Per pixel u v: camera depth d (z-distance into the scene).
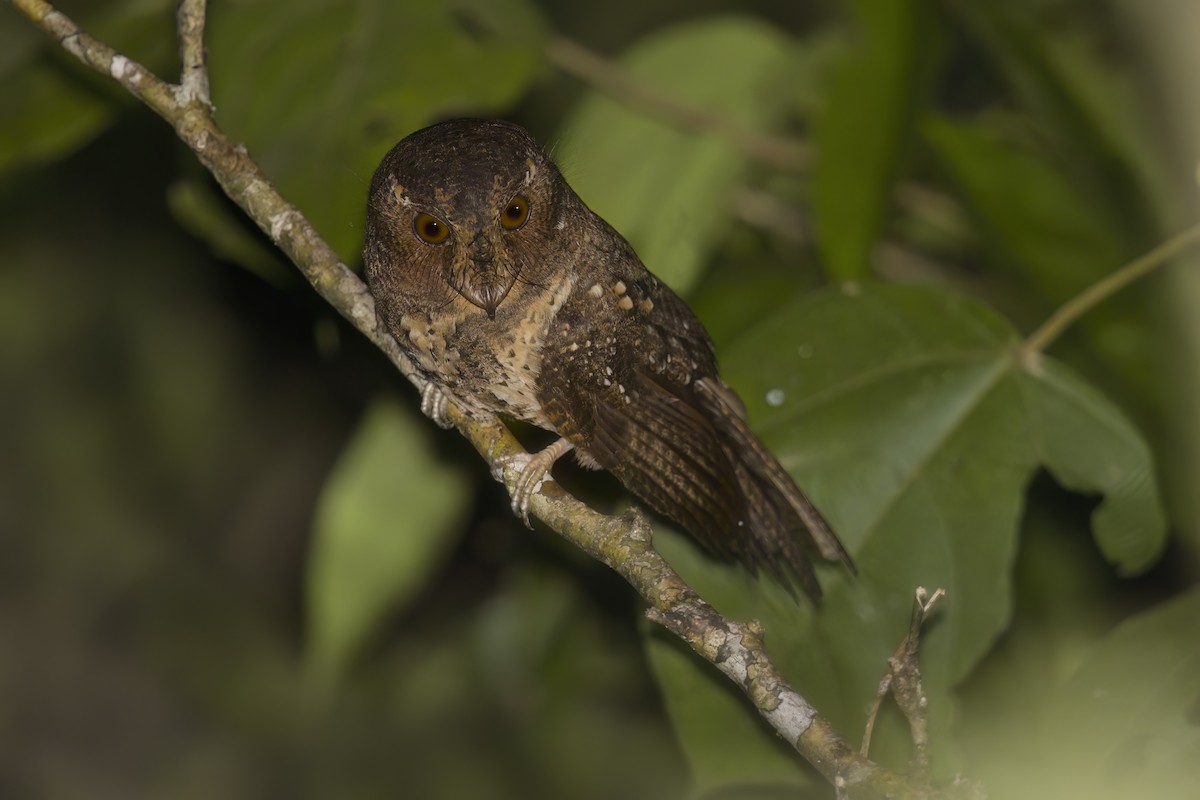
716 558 8.32
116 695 14.55
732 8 13.38
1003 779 7.96
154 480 14.33
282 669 14.25
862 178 9.76
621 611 11.56
